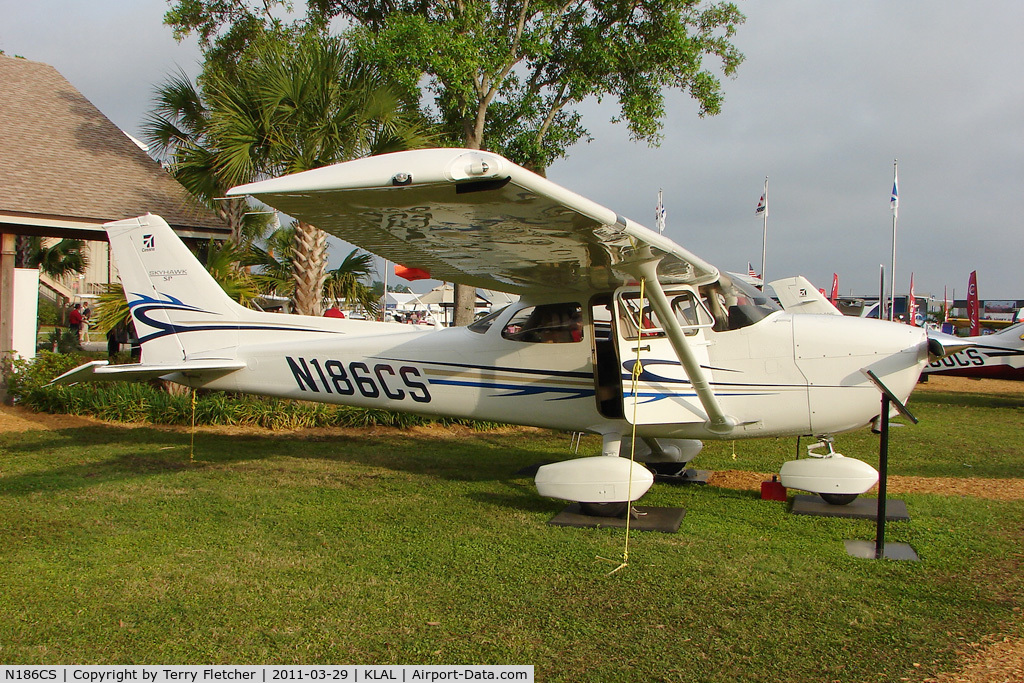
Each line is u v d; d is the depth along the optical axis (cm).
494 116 1241
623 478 491
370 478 633
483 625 322
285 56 955
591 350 571
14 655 289
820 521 503
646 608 342
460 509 527
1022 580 381
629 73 1232
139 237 714
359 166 322
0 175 970
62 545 429
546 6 1103
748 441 867
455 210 364
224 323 701
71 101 1233
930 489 611
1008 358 1301
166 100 1085
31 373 986
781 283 1102
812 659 291
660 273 515
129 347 1458
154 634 310
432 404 634
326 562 404
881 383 418
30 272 1036
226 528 470
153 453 733
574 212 362
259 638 307
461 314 1217
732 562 409
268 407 938
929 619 330
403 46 1012
